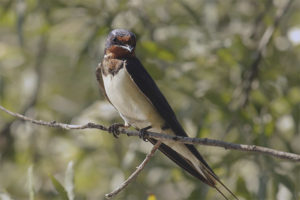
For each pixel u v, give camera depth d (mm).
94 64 12336
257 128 10523
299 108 11344
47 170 13250
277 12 12320
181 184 12531
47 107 14227
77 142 12797
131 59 9320
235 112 10656
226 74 12125
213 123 11758
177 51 12031
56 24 13305
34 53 14641
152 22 12688
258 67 11711
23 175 13539
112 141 12523
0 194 10195
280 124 11969
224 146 6938
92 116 12328
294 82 11695
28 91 13781
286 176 10047
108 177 12789
